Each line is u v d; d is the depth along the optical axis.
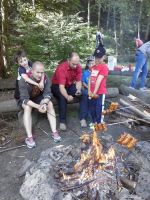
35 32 8.91
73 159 3.44
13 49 7.96
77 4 9.43
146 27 13.59
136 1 12.98
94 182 3.04
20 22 8.62
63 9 9.46
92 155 3.27
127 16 13.12
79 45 9.75
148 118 4.76
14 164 3.84
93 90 4.72
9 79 6.53
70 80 4.85
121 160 3.37
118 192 2.98
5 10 7.23
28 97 4.29
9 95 6.03
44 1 9.14
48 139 4.46
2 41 7.04
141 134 4.60
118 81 7.16
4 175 3.62
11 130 4.71
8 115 5.11
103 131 4.51
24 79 4.27
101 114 4.79
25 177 3.34
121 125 4.81
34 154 4.06
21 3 8.77
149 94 6.21
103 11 13.95
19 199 3.18
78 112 5.37
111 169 3.17
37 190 3.04
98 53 4.67
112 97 5.93
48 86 4.46
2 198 3.22
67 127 4.83
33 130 4.73
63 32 9.30
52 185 3.07
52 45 9.02
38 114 5.05
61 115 4.74
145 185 3.00
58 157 3.50
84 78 5.12
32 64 4.50
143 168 3.29
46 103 4.30
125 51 12.76
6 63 7.16
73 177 3.15
